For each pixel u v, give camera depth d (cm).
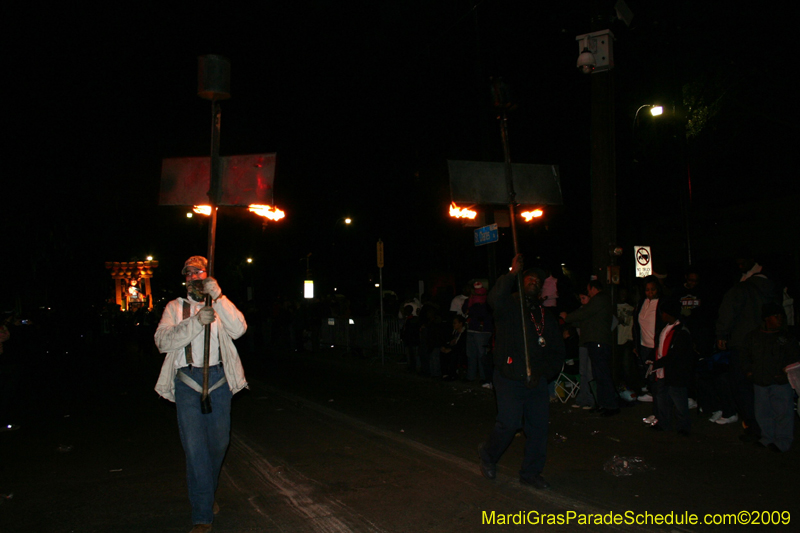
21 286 1340
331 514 513
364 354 1903
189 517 514
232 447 764
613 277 1016
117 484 614
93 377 1619
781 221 1542
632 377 1038
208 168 548
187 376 473
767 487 552
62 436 862
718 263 1750
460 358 1299
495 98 613
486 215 1191
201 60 526
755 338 668
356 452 721
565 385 1078
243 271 3684
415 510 517
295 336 2156
